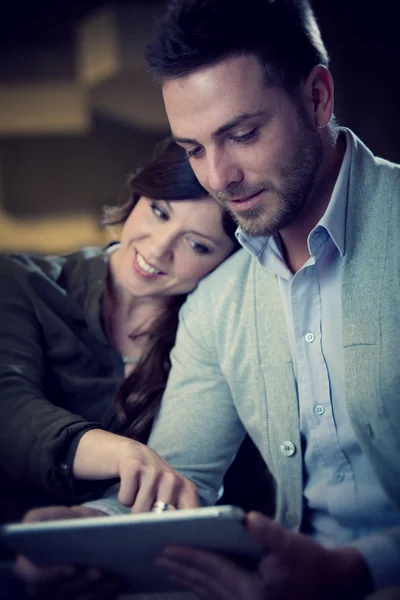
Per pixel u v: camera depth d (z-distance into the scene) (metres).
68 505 1.41
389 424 1.18
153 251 1.48
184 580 1.01
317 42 1.21
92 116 4.75
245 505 1.59
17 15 4.75
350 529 1.31
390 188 1.22
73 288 1.64
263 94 1.13
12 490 1.43
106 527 0.92
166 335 1.54
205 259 1.49
